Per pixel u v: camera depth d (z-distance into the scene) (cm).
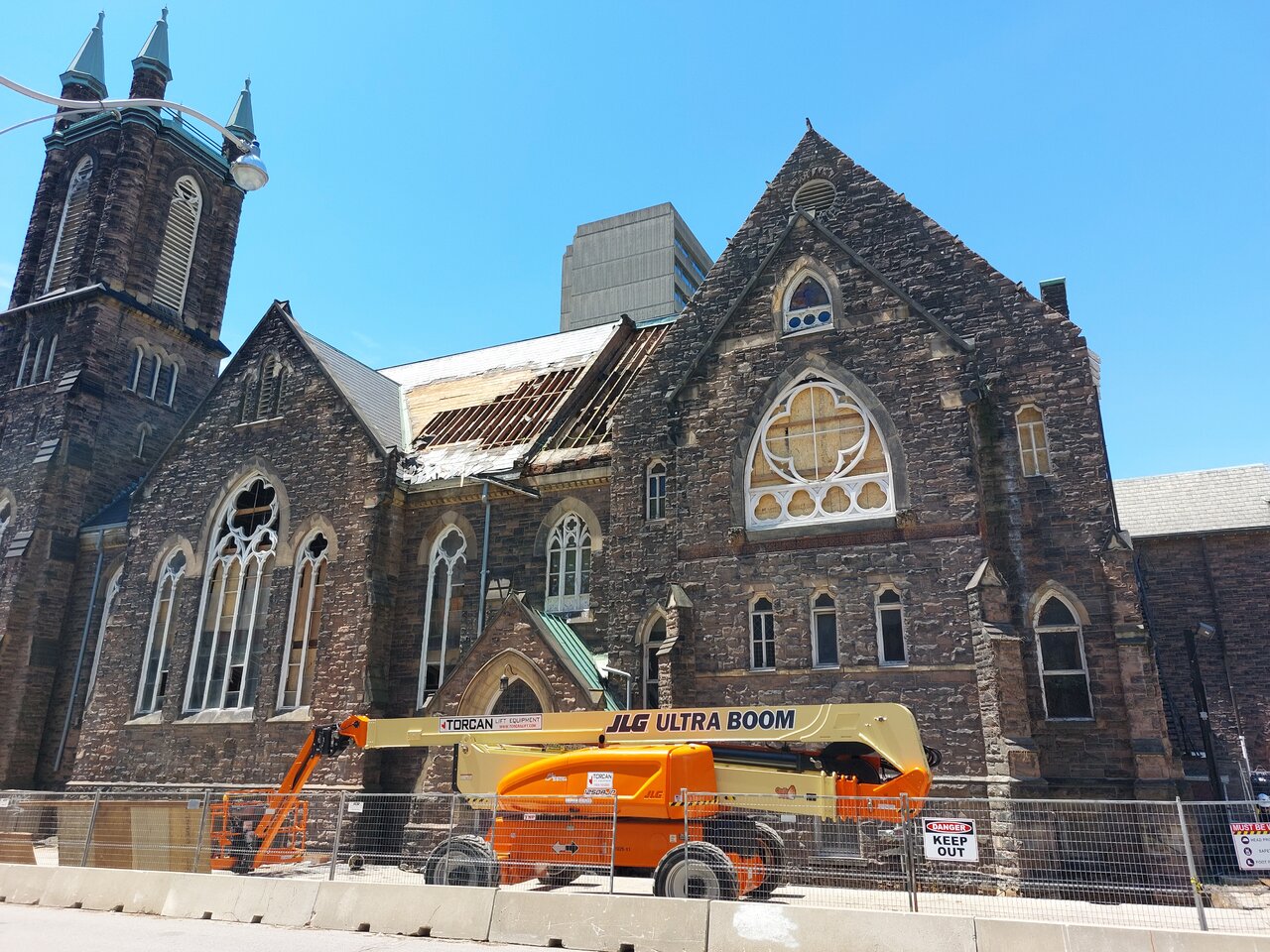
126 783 3194
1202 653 3678
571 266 11844
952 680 2188
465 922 1411
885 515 2383
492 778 1980
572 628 2756
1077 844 1983
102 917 1653
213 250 5072
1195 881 1259
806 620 2388
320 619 3128
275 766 2975
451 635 2995
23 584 3866
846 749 1828
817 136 2961
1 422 4359
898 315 2523
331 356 3784
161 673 3400
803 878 1758
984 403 2459
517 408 3572
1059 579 2281
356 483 3216
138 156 4694
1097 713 2158
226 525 3484
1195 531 3784
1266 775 3350
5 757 3612
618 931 1309
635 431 2834
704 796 1686
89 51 5044
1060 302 2780
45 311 4519
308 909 1552
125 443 4391
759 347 2673
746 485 2578
